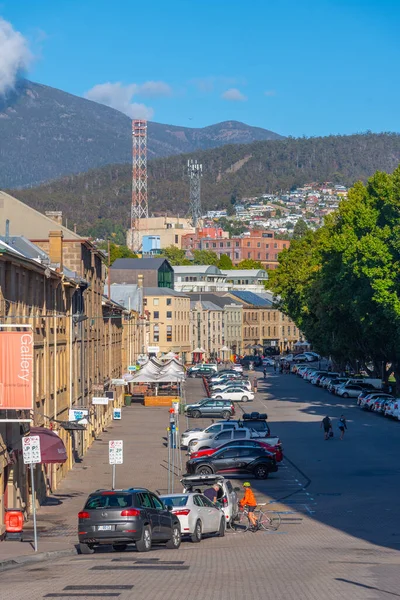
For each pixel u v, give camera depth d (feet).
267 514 155.43
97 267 290.56
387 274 318.86
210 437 241.35
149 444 261.44
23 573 98.63
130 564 102.83
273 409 366.22
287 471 209.05
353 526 141.59
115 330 361.51
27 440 122.31
